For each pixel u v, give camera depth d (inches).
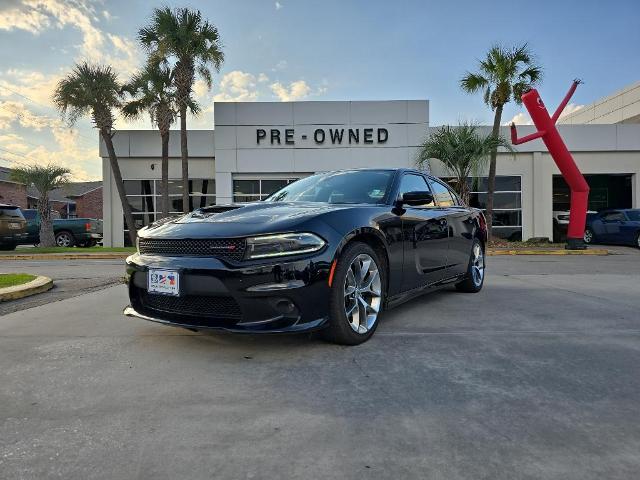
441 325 148.3
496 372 103.9
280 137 670.5
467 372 104.0
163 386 97.1
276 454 69.0
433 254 169.9
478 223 218.1
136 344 129.2
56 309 183.5
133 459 67.9
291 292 108.4
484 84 581.6
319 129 668.7
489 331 140.5
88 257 524.1
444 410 83.9
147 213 711.7
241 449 70.6
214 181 711.1
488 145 564.7
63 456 68.9
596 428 76.5
